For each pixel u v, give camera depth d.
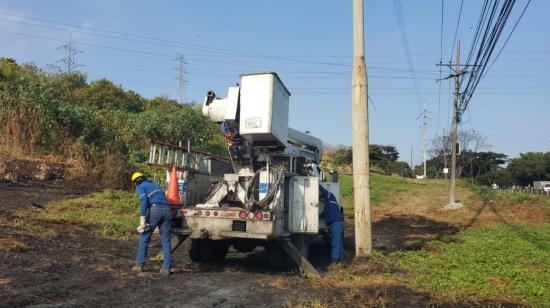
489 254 11.89
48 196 16.27
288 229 9.78
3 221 11.57
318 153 14.76
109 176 19.34
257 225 8.69
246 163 10.41
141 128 25.66
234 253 12.24
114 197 17.31
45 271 7.84
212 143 29.39
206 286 7.80
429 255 11.59
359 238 10.75
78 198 16.59
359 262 10.34
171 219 9.17
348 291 7.81
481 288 8.31
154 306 6.46
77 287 7.11
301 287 8.03
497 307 7.13
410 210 25.58
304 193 9.88
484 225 19.41
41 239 10.28
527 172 84.38
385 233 17.00
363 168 10.76
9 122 19.62
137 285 7.56
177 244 9.50
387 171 75.75
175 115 27.39
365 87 10.85
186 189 9.70
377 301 7.09
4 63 32.91
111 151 21.69
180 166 9.78
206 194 10.55
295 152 12.41
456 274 9.33
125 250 10.70
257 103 9.59
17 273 7.46
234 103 9.94
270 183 9.26
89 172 19.28
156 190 8.76
